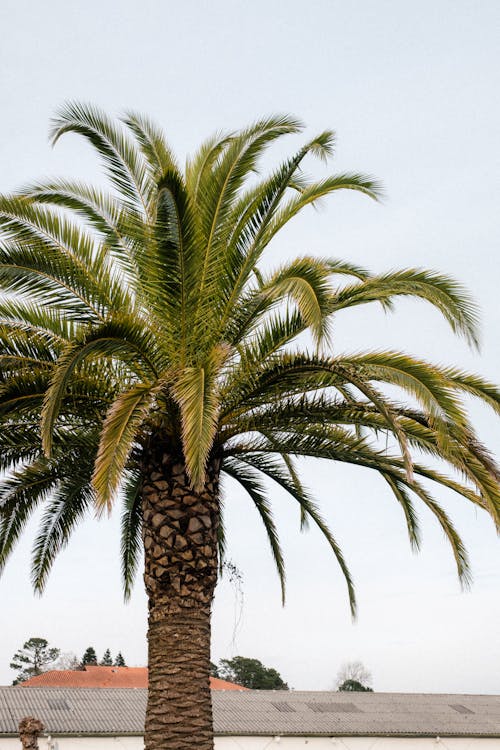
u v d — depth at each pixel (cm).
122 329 946
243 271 1056
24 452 1191
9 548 1375
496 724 2891
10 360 1003
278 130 1107
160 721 999
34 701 2358
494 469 1019
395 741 2641
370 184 1082
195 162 1224
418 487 1242
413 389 956
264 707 2733
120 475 832
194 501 1080
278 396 1104
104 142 1130
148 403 898
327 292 877
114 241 1160
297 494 1388
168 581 1050
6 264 984
